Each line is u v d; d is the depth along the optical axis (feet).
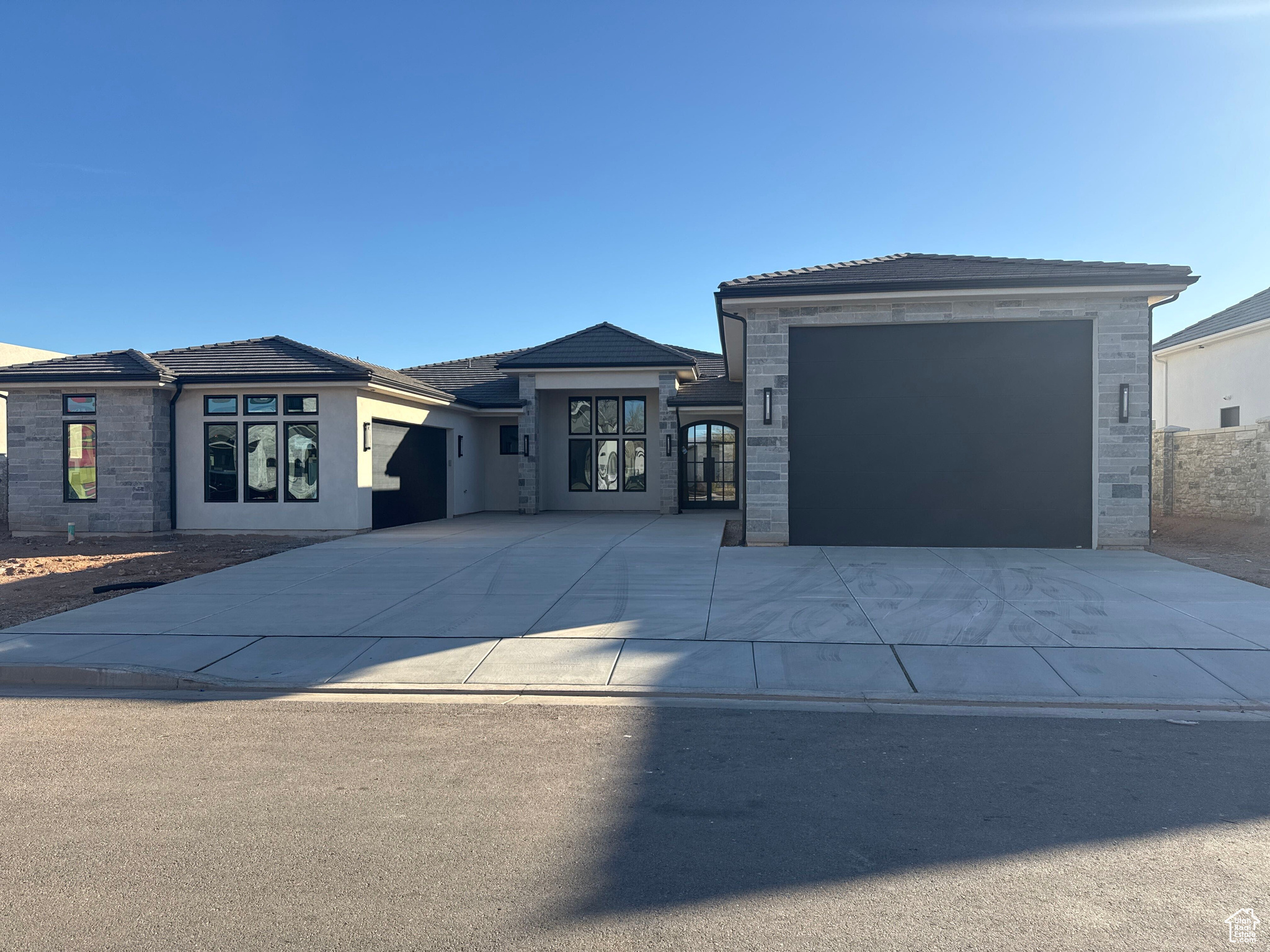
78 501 55.83
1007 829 13.39
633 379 74.74
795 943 10.21
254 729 18.79
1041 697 20.63
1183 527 52.80
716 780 15.60
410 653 24.80
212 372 56.18
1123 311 43.01
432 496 69.15
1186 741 17.70
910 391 45.03
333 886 11.67
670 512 74.69
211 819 13.93
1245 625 26.61
